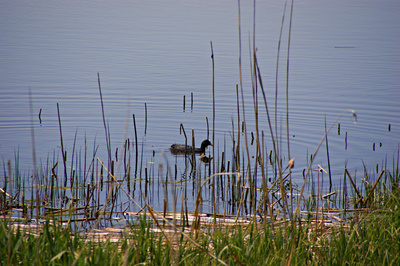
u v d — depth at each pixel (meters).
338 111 22.12
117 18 55.91
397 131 19.58
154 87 25.86
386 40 42.94
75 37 41.69
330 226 9.97
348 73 29.45
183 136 19.64
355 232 8.73
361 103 23.16
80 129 19.78
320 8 70.31
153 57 34.00
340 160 16.83
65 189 13.94
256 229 8.48
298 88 26.02
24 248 7.02
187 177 15.51
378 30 49.84
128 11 62.81
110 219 11.15
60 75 27.80
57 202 12.92
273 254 7.60
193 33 45.69
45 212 11.68
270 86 26.58
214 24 52.47
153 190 14.22
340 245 8.06
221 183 14.23
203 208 12.78
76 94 24.09
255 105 7.68
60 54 34.03
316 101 23.59
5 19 50.75
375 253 7.82
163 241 8.69
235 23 53.72
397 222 9.04
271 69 30.66
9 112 21.06
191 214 11.45
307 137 19.22
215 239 7.91
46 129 19.50
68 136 18.95
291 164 7.42
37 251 6.38
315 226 9.61
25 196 13.22
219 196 13.84
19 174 14.98
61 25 48.53
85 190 14.01
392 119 20.91
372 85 26.41
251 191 8.87
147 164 16.70
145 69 30.14
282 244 8.04
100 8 64.75
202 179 15.36
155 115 21.62
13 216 11.14
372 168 15.99
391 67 31.09
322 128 20.17
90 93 24.34
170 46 38.72
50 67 29.78
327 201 12.13
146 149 18.23
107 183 14.59
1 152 16.92
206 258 7.23
